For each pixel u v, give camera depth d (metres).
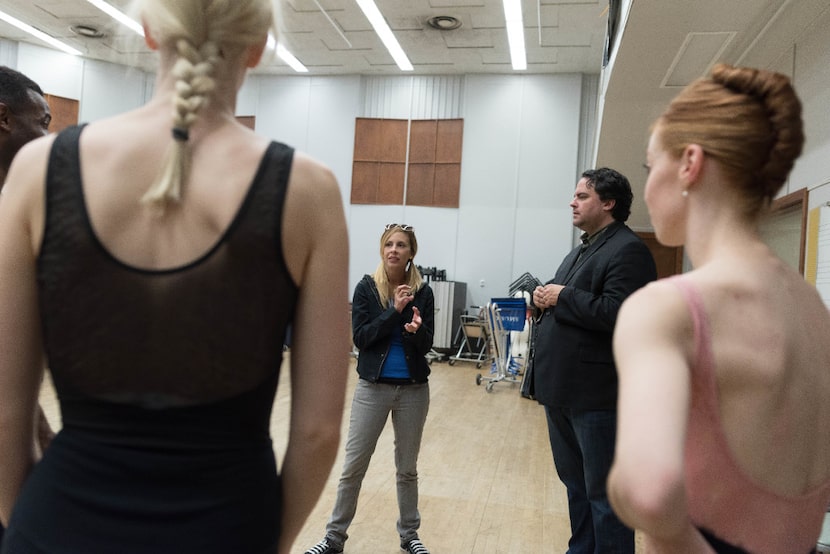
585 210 2.54
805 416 0.70
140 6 0.78
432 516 3.35
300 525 0.85
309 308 0.78
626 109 6.74
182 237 0.70
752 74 0.74
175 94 0.73
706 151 0.74
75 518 0.68
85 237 0.69
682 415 0.58
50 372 0.73
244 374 0.72
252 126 13.33
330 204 0.78
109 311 0.69
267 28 0.81
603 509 2.24
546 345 2.44
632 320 0.66
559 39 10.57
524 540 3.08
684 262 10.36
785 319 0.70
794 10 4.12
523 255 12.20
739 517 0.68
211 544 0.68
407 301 2.71
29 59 12.05
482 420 5.97
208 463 0.70
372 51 11.64
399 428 2.79
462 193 12.48
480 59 11.72
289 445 0.81
